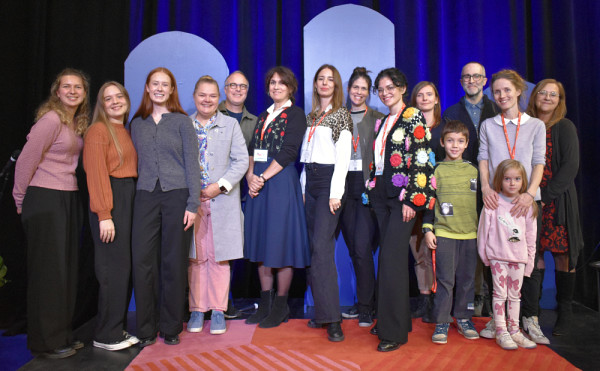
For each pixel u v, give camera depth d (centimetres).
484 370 203
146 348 235
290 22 373
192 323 264
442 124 305
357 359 217
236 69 375
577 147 257
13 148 351
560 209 259
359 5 344
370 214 268
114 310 234
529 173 243
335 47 333
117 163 235
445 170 253
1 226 340
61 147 229
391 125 245
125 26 370
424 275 284
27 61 354
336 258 321
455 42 375
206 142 270
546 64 363
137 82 325
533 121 246
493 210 240
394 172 236
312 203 267
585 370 204
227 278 271
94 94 366
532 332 243
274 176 267
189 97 328
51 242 225
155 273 246
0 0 351
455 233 247
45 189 226
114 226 232
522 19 366
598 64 349
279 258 259
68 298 236
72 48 364
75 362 220
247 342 242
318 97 277
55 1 363
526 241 234
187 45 328
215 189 261
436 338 237
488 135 257
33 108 349
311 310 312
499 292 237
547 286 311
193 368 208
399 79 242
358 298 272
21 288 337
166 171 240
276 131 270
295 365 211
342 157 250
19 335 266
